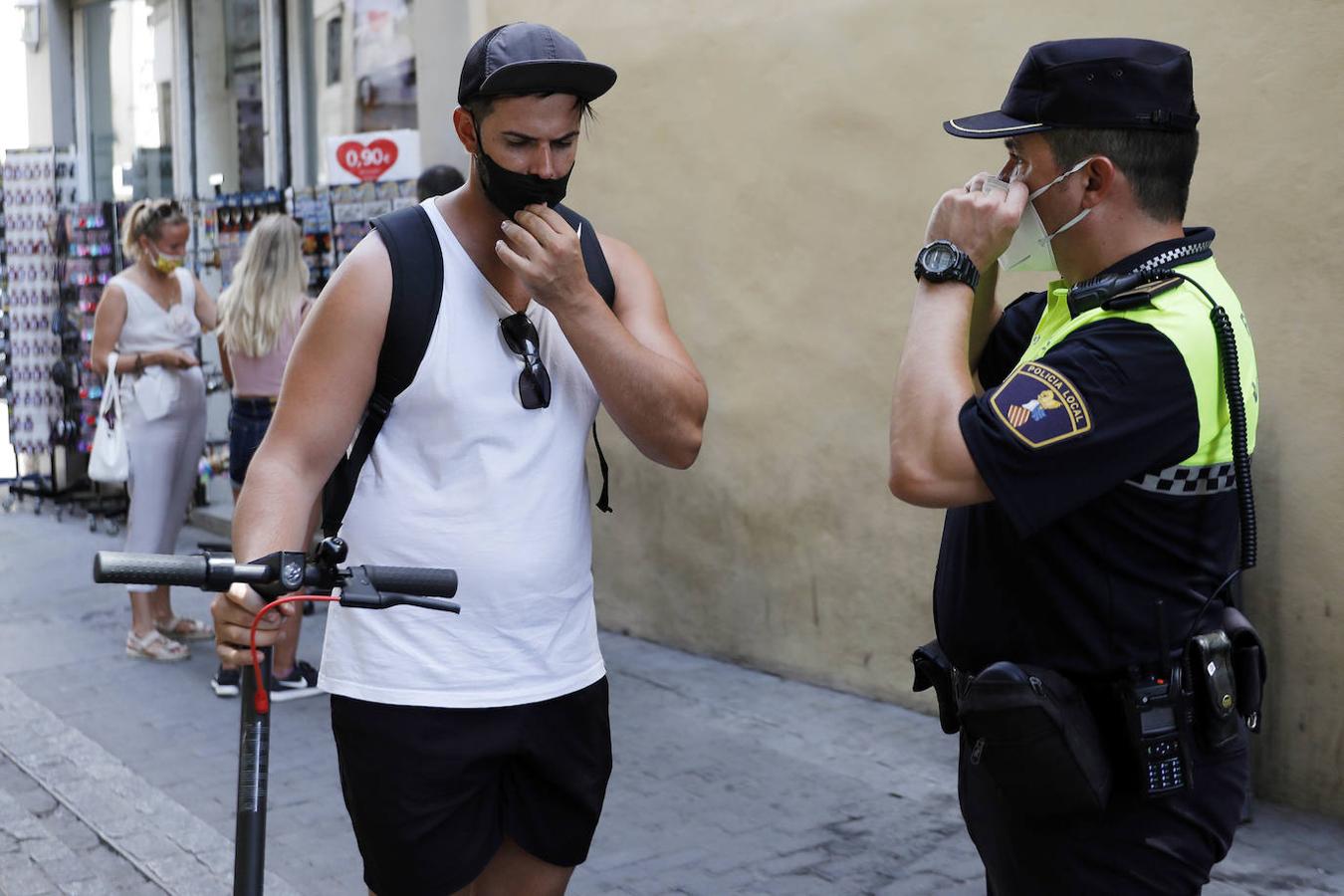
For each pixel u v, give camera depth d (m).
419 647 2.14
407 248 2.11
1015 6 4.33
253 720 1.85
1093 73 1.86
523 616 2.17
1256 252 3.80
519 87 1.97
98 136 10.29
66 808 4.26
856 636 5.08
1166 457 1.78
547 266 2.03
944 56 4.55
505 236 2.11
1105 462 1.76
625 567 5.93
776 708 5.00
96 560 1.70
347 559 2.17
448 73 6.64
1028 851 1.92
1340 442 3.69
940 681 2.08
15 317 9.33
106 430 5.71
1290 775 3.89
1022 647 1.90
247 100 8.70
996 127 1.90
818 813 4.09
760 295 5.24
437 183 5.64
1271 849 3.67
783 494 5.25
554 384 2.21
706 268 5.42
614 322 2.11
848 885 3.61
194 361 5.88
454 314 2.12
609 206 5.78
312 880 3.71
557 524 2.20
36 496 9.65
